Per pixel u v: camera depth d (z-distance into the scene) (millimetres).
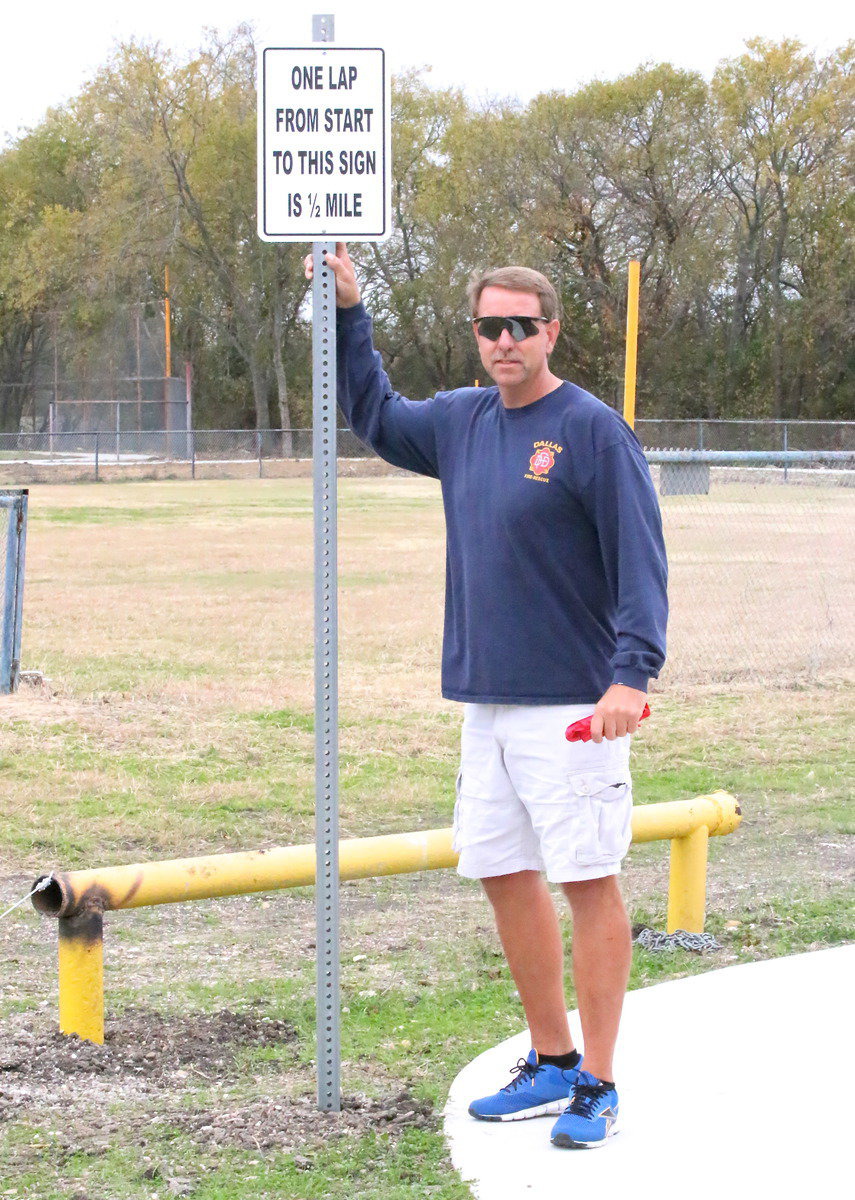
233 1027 4117
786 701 10547
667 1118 3285
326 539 3270
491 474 3107
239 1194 2934
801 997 4133
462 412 3248
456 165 57375
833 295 54156
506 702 3092
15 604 10195
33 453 50000
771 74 53250
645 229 56156
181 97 54219
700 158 54906
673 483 10422
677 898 5055
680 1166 3029
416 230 59500
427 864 4371
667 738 9289
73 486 40750
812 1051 3701
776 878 6027
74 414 55812
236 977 4703
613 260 57250
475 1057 3830
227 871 3988
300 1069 3797
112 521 27625
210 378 64438
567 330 57531
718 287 57438
